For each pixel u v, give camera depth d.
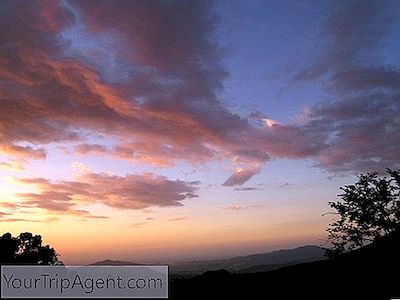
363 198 34.28
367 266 28.72
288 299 25.61
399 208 33.31
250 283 30.12
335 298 24.42
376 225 33.59
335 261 32.09
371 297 23.34
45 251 45.72
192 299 26.91
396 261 28.19
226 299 26.97
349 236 34.47
